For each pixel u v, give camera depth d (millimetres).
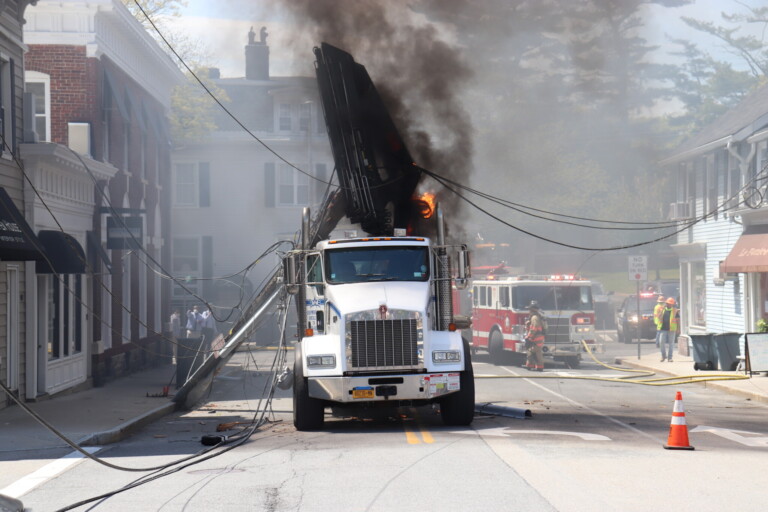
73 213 22547
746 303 27984
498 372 27406
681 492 8945
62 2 24891
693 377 23766
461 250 15148
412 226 19234
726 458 11195
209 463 11484
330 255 15250
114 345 26062
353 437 13562
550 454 11391
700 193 33188
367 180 18297
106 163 25078
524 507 8250
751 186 27797
